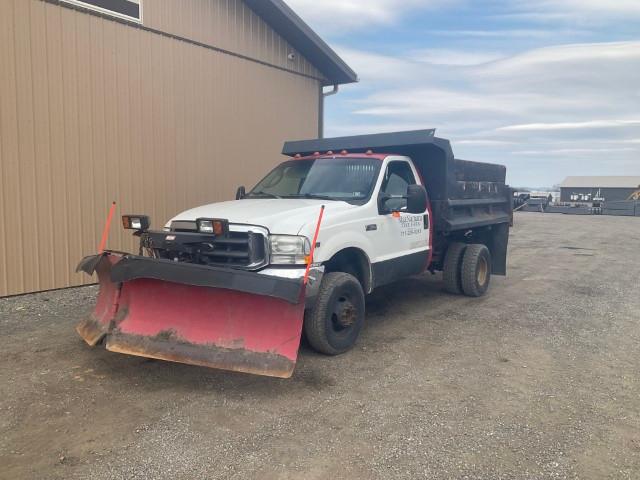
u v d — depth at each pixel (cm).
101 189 905
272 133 1258
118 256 525
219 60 1112
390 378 495
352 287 563
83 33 866
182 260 533
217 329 477
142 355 487
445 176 746
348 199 623
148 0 962
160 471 335
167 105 1010
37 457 351
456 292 859
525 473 337
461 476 332
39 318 690
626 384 489
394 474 333
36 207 818
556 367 532
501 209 984
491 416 418
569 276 1080
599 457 358
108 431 388
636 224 2894
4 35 771
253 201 625
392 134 726
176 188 1037
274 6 1144
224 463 345
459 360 548
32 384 473
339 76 1397
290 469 339
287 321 459
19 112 793
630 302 833
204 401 441
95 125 891
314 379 491
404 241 681
